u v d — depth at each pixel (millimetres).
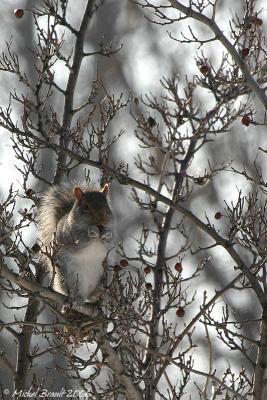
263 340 12406
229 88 12641
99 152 12711
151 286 12305
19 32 29109
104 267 11852
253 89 12281
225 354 23984
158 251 13461
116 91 29031
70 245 12094
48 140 12430
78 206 12344
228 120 12930
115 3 30844
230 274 26047
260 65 13203
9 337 24453
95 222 12188
